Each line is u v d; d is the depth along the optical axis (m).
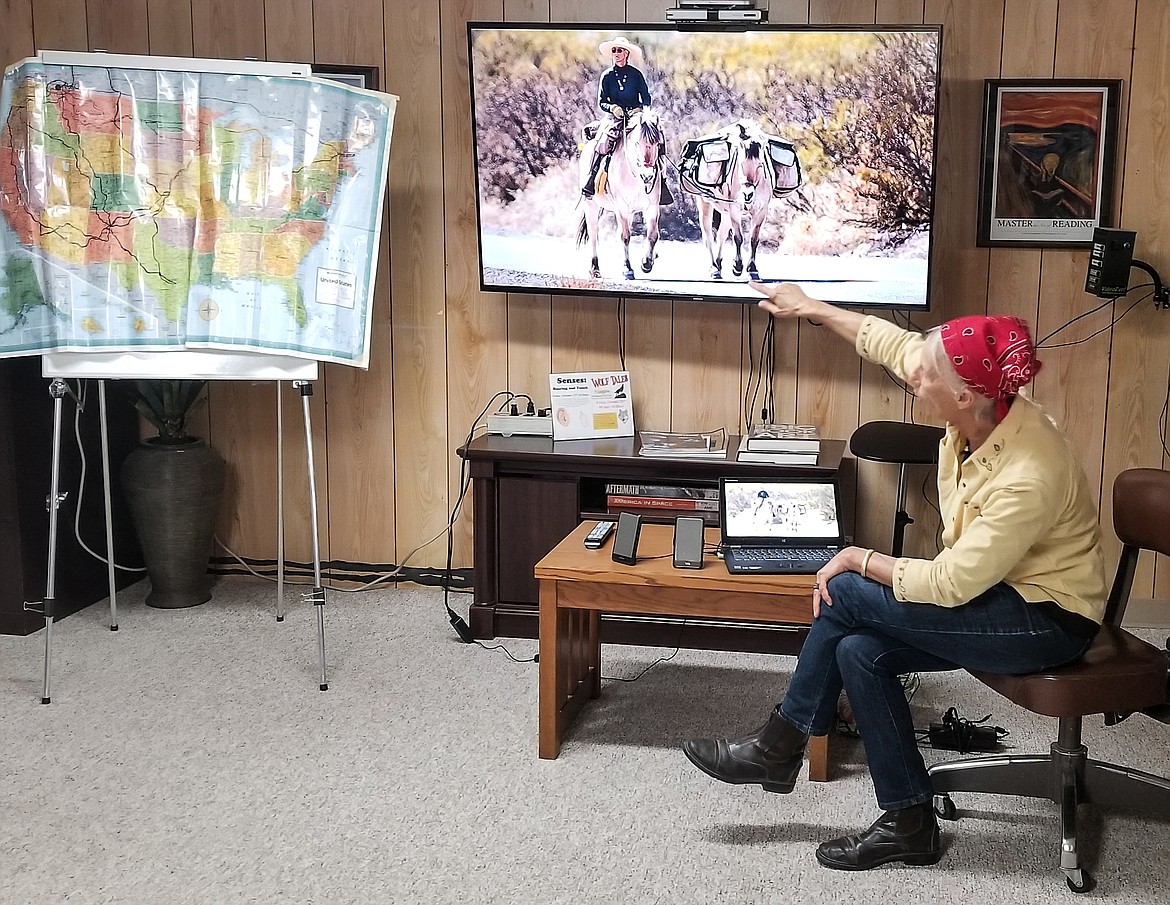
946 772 2.75
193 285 3.54
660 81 3.81
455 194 4.22
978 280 3.98
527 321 4.25
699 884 2.50
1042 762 2.73
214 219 3.54
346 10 4.18
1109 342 3.94
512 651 3.84
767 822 2.76
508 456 3.86
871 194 3.77
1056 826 2.76
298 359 3.59
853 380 4.07
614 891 2.47
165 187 3.52
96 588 4.31
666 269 3.97
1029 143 3.86
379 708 3.38
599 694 3.48
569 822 2.75
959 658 2.51
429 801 2.84
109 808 2.80
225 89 3.53
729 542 3.03
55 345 3.49
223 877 2.51
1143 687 2.47
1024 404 2.47
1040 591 2.47
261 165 3.54
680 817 2.78
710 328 4.14
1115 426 3.99
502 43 3.88
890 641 2.56
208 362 3.58
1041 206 3.89
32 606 3.96
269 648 3.84
